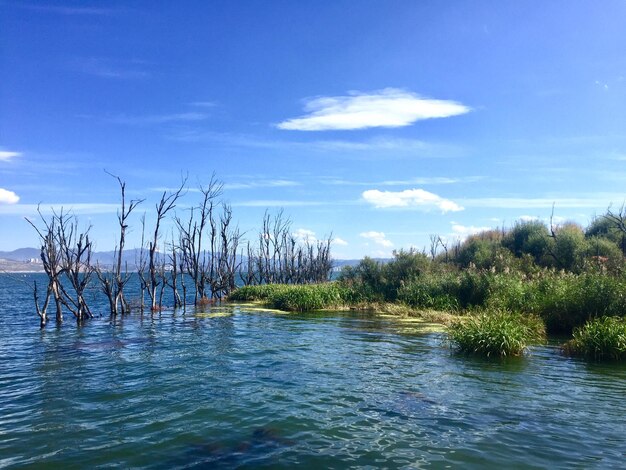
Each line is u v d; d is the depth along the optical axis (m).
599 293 18.77
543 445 7.62
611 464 6.89
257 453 7.41
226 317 27.47
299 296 32.16
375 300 32.22
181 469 6.84
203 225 38.09
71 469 6.86
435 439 7.91
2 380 12.27
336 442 7.83
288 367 13.57
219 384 11.67
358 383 11.64
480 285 25.75
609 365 13.41
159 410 9.60
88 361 14.73
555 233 35.94
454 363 13.91
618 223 32.03
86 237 26.67
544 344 16.83
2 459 7.23
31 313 32.78
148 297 52.53
